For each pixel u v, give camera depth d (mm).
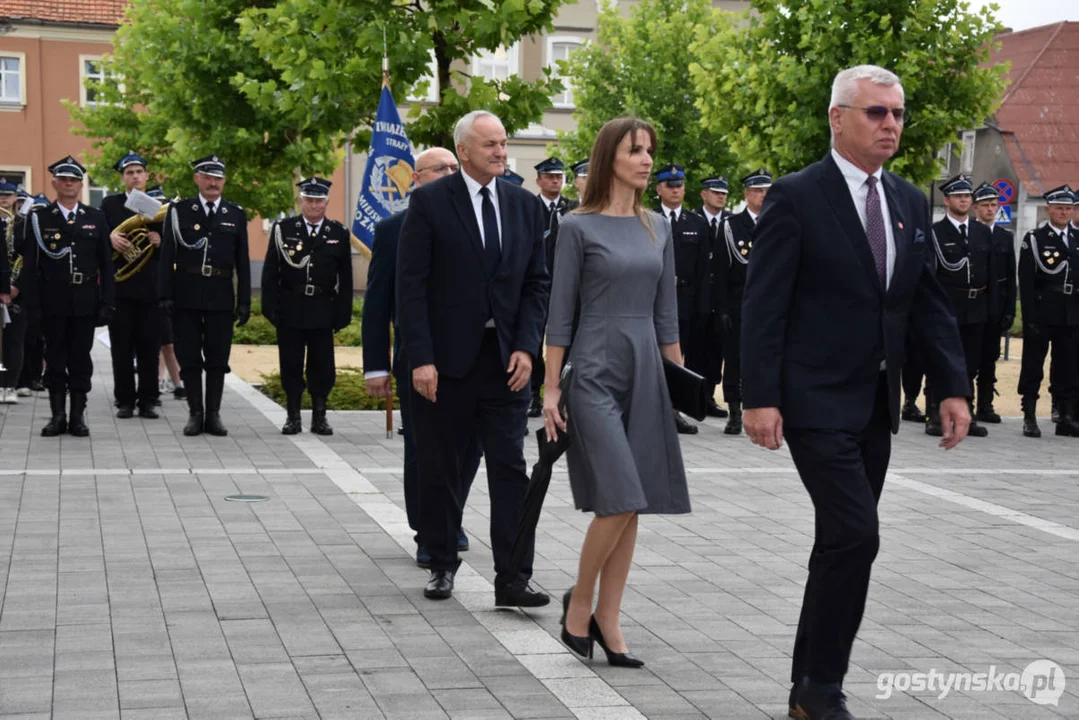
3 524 7887
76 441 11406
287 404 12305
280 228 12117
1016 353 26312
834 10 18109
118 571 6797
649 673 5297
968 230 14086
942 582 7016
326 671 5223
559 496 9320
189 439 11703
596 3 39625
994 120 51250
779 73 18344
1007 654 5676
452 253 6281
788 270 4648
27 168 43750
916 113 18094
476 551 7504
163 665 5262
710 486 9938
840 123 4664
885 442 4773
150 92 32406
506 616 6113
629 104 30906
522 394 6402
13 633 5668
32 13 43438
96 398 14844
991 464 11438
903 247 4668
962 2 17938
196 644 5559
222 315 11969
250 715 4695
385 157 12375
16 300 13656
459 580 6801
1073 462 11688
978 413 14719
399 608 6211
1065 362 13547
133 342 13039
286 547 7449
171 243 11852
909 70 17578
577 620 5430
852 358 4637
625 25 31734
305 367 13047
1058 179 50375
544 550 7535
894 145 4613
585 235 5383
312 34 14484
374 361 7070
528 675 5234
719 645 5719
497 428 6344
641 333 5398
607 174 5457
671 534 8102
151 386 13117
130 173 13438
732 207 31688
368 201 12328
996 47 18078
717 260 13453
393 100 13289
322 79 14078
